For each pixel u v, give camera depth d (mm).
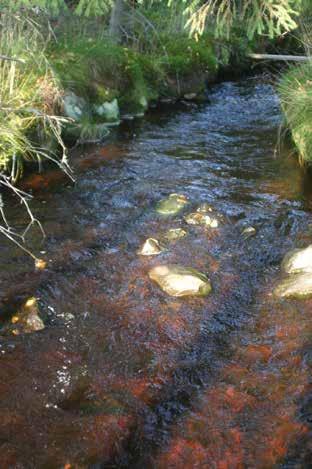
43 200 4988
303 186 5348
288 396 2994
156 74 7719
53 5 5324
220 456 2672
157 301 3738
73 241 4383
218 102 7977
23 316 3521
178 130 6801
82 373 3145
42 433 2773
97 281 3924
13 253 4180
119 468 2623
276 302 3736
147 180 5434
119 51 7328
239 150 6195
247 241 4461
